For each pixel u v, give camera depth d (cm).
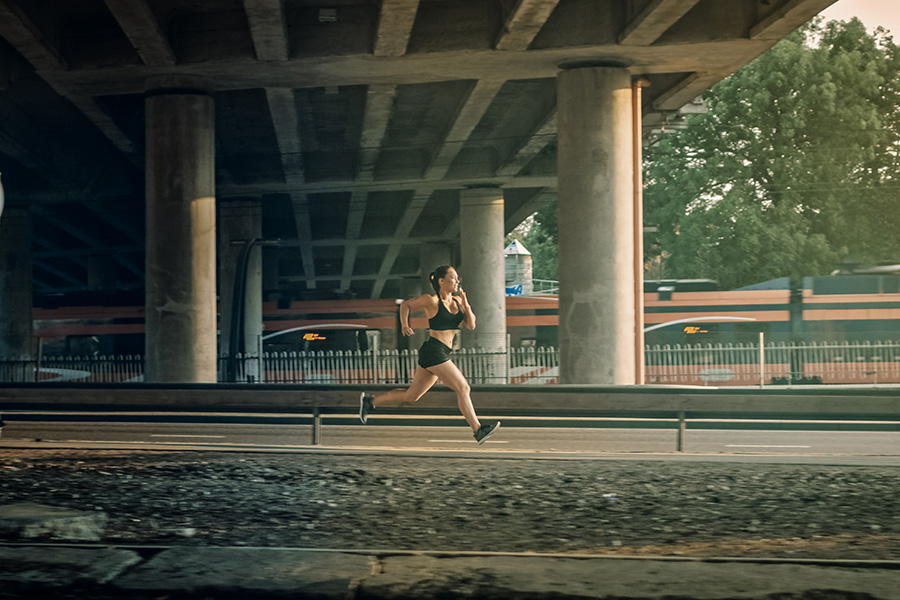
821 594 455
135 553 543
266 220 5138
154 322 2328
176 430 1567
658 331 3341
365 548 621
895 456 1146
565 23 2170
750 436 1582
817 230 4900
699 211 4934
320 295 3869
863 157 4800
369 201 4722
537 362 2923
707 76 2414
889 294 3256
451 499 818
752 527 700
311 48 2214
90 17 2241
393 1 1886
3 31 2041
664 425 1241
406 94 2966
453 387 1016
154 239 2338
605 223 2203
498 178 3809
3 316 3916
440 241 5444
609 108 2242
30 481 909
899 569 508
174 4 2159
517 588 467
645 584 474
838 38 4962
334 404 1255
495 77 2411
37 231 5044
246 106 3019
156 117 2338
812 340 3269
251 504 789
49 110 3055
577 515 747
